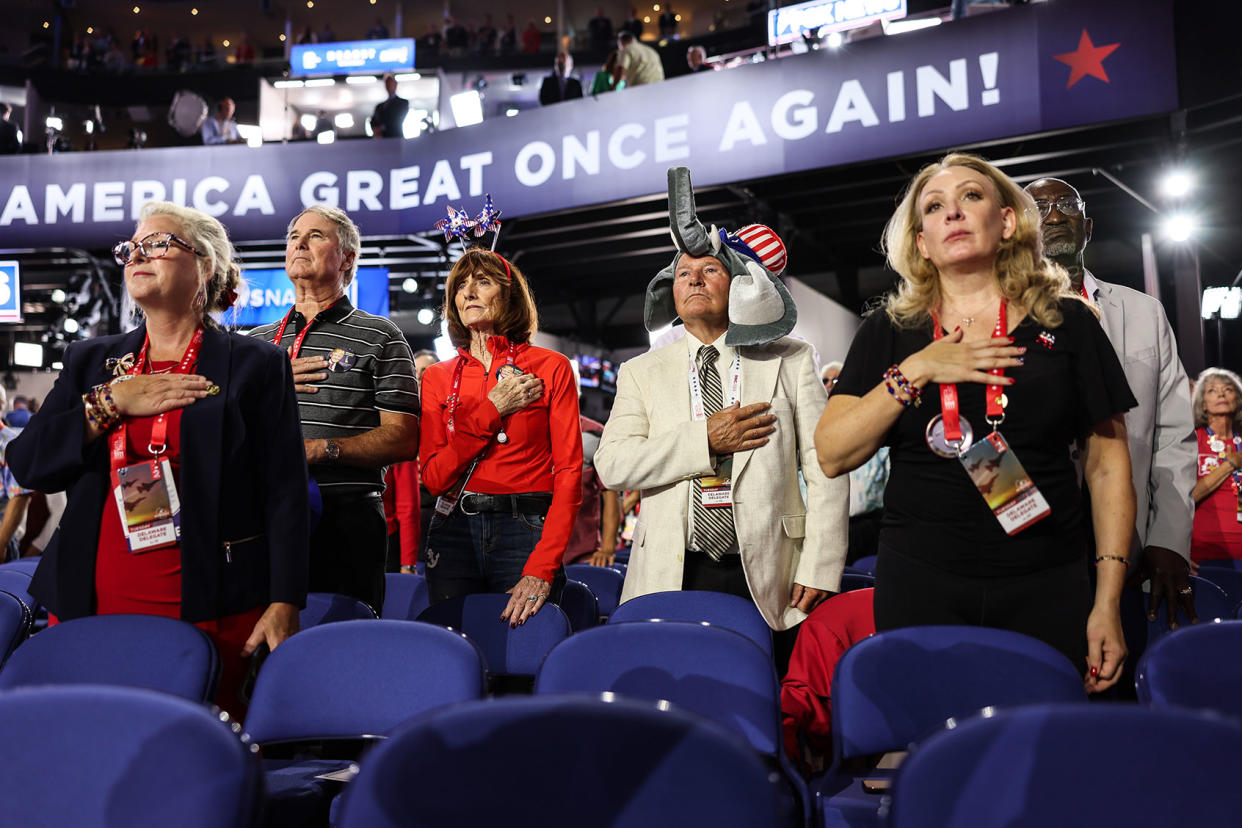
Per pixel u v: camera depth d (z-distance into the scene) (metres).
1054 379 1.73
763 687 1.85
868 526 4.50
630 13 20.25
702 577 2.52
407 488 4.30
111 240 9.34
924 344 1.87
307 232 2.84
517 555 2.53
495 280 2.71
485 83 16.88
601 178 8.14
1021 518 1.69
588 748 1.08
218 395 2.05
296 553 2.10
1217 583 3.05
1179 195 8.06
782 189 8.79
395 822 1.07
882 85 7.12
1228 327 9.75
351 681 1.92
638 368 2.70
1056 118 6.55
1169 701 1.63
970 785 1.07
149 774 1.19
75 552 2.00
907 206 1.96
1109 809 1.03
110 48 19.81
